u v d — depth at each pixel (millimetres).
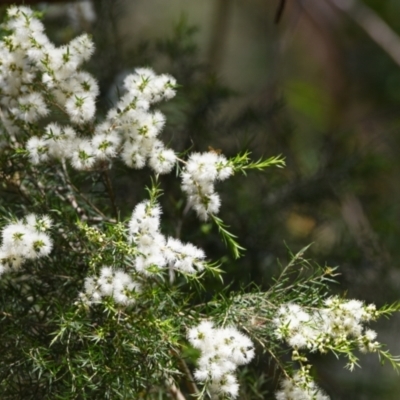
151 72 1323
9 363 1323
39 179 1367
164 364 1299
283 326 1280
